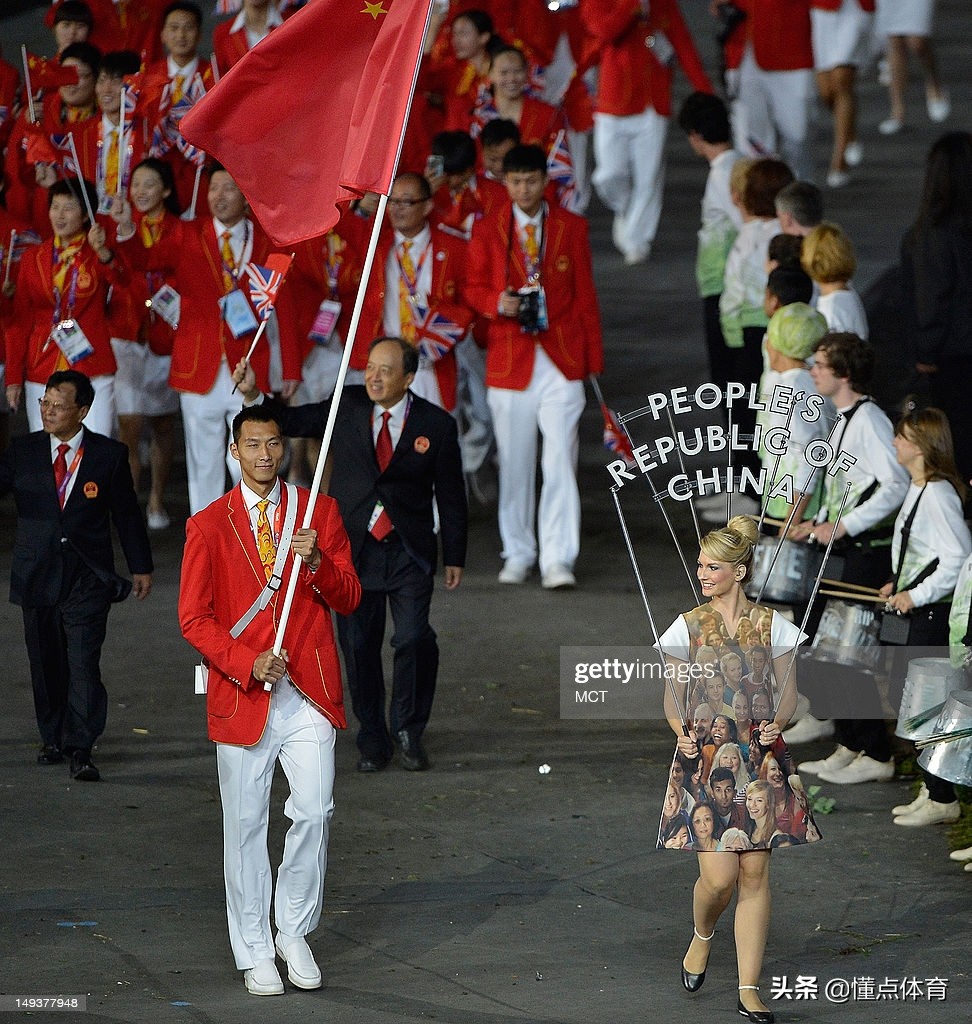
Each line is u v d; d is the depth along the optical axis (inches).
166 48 1887.3
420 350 1441.9
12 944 892.0
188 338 1491.1
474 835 1059.3
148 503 1708.9
